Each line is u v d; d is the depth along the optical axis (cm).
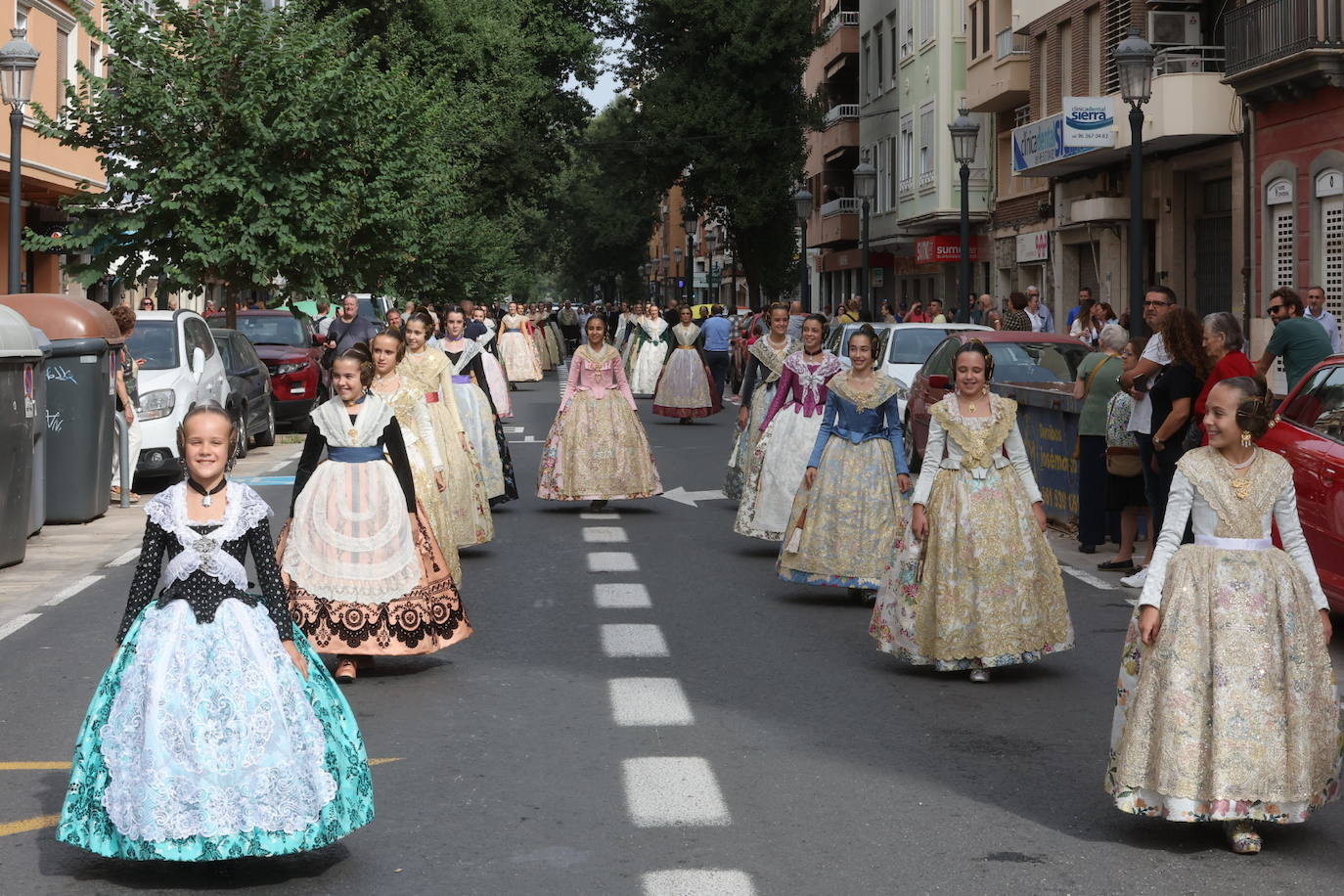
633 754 755
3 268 3331
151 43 2555
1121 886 577
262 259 2502
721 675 930
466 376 1547
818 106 5753
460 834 636
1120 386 1290
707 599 1185
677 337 2994
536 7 5581
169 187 2527
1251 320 2912
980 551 909
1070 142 3234
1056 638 927
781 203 5744
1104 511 1411
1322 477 1040
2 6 3128
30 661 966
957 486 919
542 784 706
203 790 561
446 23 5103
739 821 653
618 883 577
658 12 5625
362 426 916
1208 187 3216
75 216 2564
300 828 570
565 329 6025
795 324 2984
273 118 2548
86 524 1612
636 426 1686
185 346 1992
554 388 4256
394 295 2964
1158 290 1295
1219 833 641
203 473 593
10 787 702
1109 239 3556
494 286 4694
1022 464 927
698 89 5625
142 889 573
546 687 899
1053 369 1848
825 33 5809
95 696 582
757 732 799
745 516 1347
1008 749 770
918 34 4981
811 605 1158
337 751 589
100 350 1620
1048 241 3962
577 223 9788
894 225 5369
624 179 5778
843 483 1144
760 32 5569
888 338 2242
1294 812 610
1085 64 3544
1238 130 2964
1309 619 621
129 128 2552
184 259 2502
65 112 2859
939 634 909
